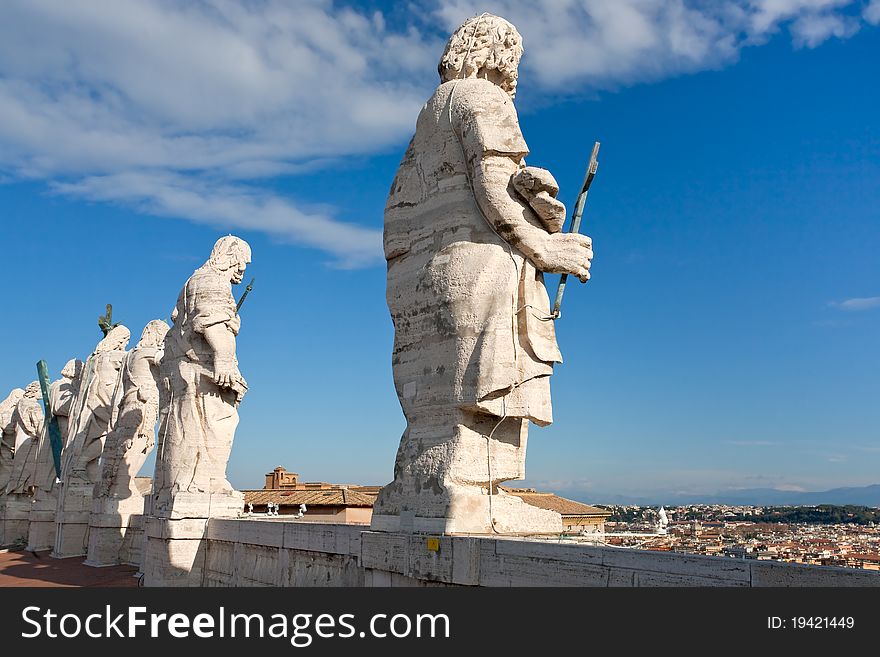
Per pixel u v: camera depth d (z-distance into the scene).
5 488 40.28
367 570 11.52
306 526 14.24
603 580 7.91
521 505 10.98
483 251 10.93
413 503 10.95
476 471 10.69
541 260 10.84
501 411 10.66
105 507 25.02
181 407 19.48
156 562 18.97
